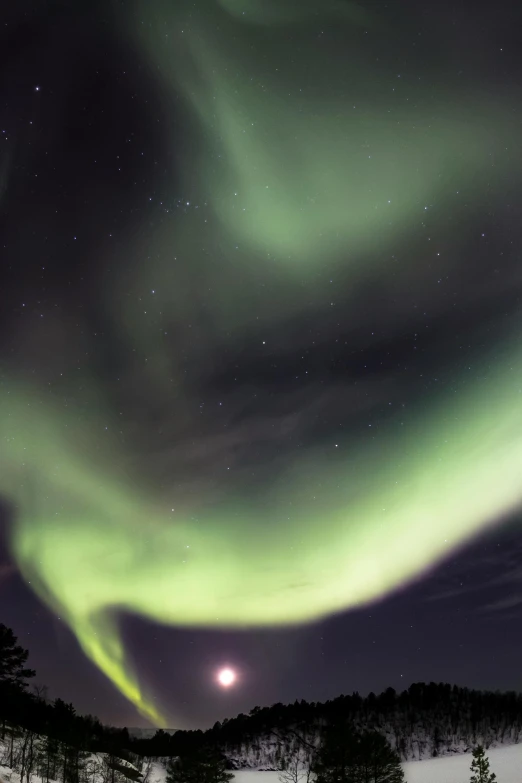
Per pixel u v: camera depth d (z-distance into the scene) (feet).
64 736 220.23
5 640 204.33
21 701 217.77
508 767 468.75
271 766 479.41
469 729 558.56
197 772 264.72
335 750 228.22
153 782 268.62
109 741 288.10
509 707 593.42
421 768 481.46
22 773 188.44
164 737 376.89
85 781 223.51
